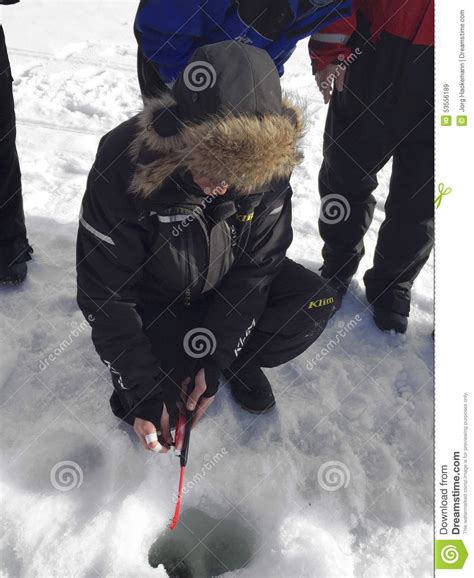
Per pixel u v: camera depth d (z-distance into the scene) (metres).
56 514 1.72
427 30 1.88
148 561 1.72
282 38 1.91
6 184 2.24
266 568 1.69
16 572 1.63
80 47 4.50
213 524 1.81
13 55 4.25
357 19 1.99
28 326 2.26
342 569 1.67
